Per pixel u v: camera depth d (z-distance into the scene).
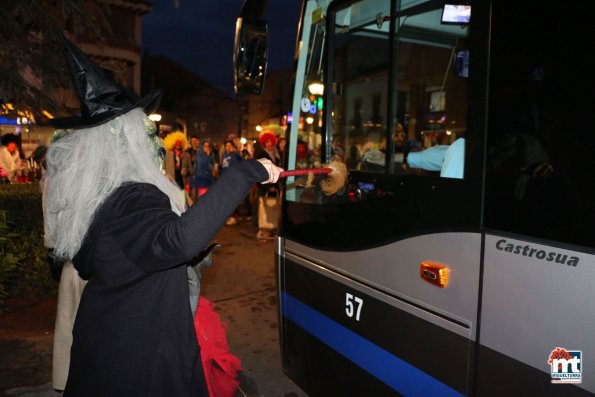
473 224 1.70
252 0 2.83
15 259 4.52
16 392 3.44
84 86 1.51
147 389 1.44
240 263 6.96
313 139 3.01
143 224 1.36
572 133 1.40
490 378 1.64
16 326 4.49
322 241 2.61
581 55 1.39
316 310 2.68
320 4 2.90
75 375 1.50
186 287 1.51
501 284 1.59
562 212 1.42
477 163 1.68
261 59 2.87
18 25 5.34
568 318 1.40
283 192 3.06
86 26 5.82
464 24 1.81
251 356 4.12
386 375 2.14
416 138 4.47
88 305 1.48
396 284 2.06
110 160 1.49
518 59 1.57
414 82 4.28
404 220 2.02
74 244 1.48
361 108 4.77
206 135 39.09
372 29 2.93
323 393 2.66
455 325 1.78
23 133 9.54
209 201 1.33
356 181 2.32
